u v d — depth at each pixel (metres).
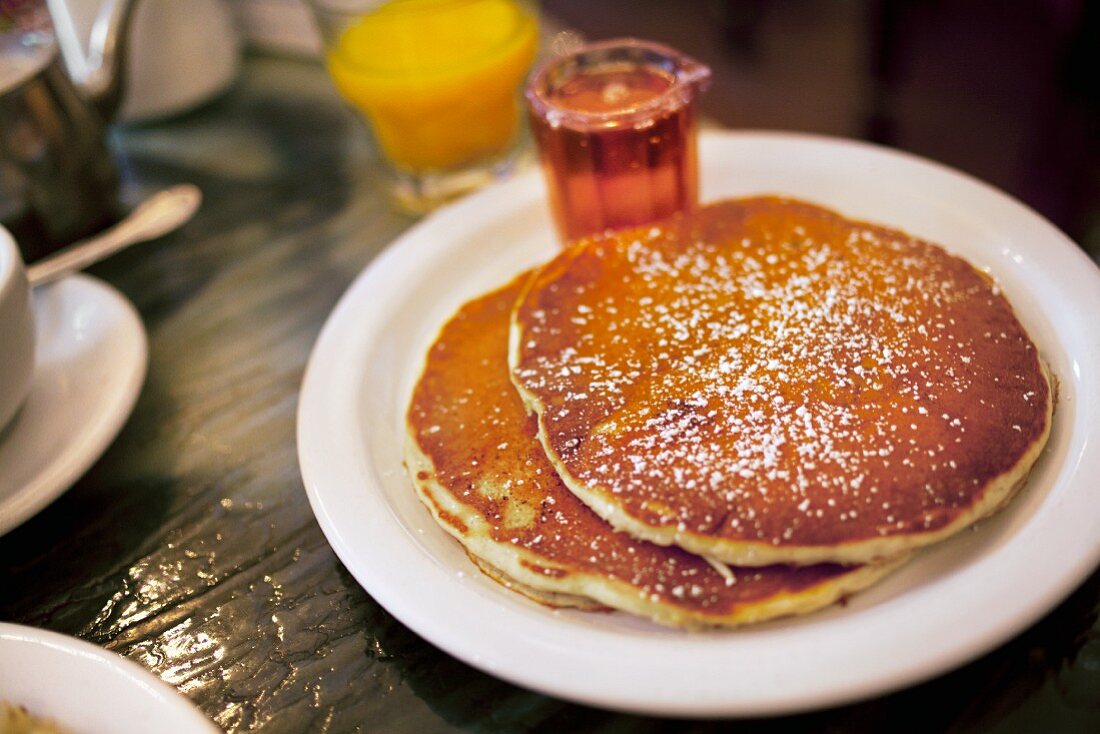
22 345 0.35
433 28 0.45
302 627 0.31
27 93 0.41
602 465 0.31
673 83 0.39
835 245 0.36
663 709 0.27
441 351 0.37
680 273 0.36
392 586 0.30
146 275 0.44
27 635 0.29
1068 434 0.31
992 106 0.66
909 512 0.29
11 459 0.35
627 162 0.38
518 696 0.29
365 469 0.33
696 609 0.29
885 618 0.28
